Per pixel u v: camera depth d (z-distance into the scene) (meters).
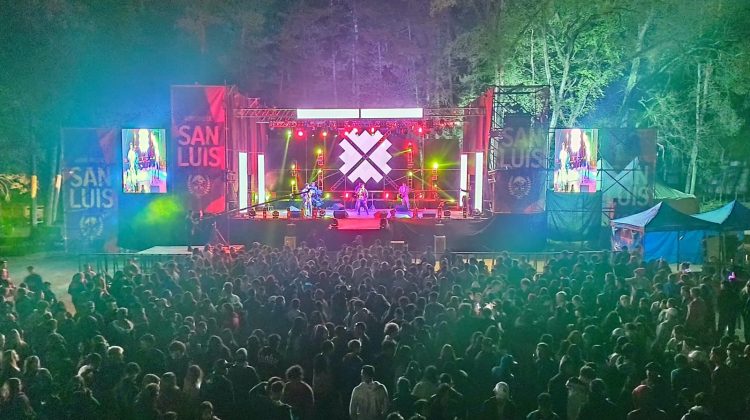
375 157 34.78
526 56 37.75
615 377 8.42
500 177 25.86
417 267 15.45
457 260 16.47
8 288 12.90
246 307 11.57
